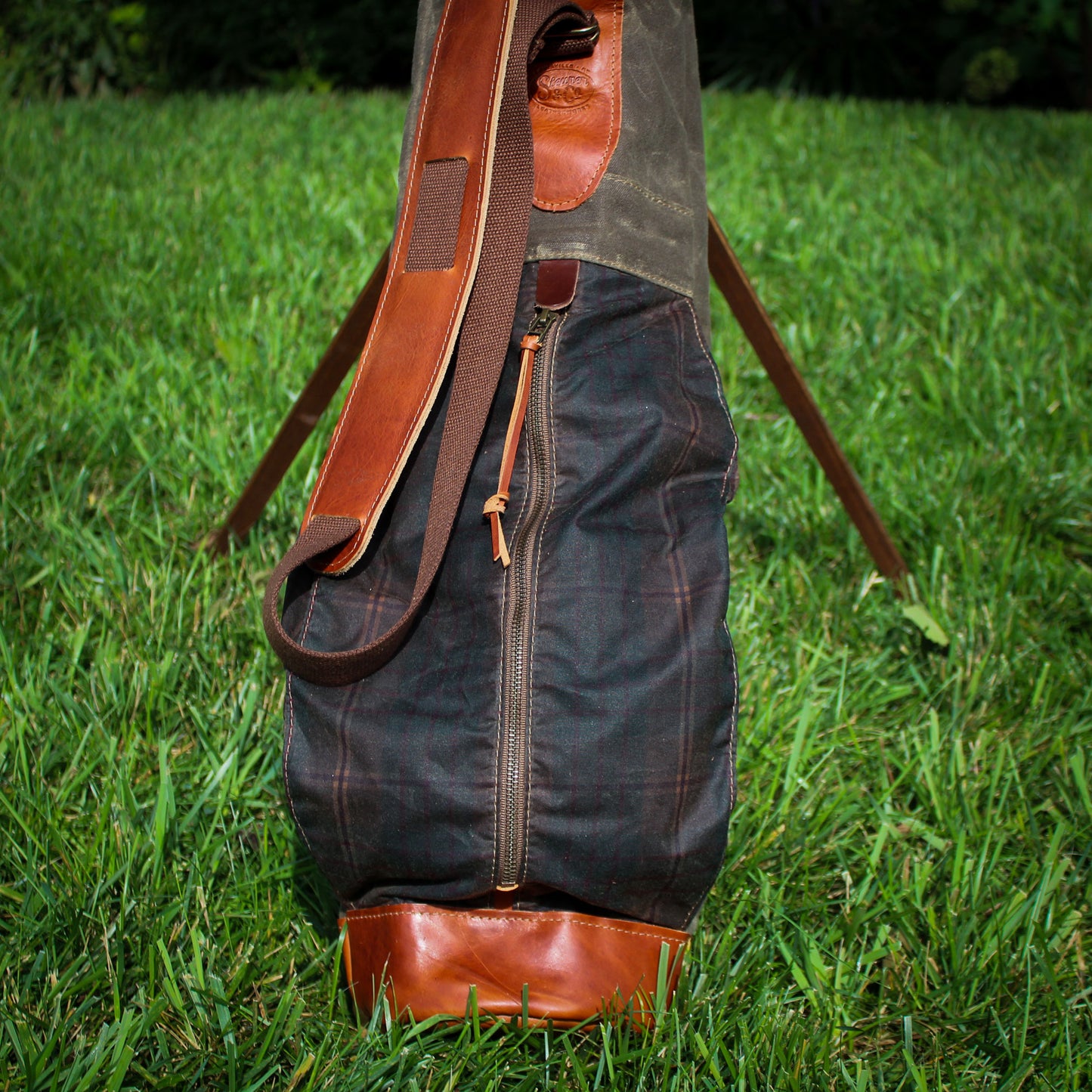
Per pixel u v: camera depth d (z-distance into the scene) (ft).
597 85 4.74
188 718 5.90
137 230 11.82
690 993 4.53
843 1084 4.26
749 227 12.23
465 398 4.30
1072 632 7.02
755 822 5.41
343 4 26.00
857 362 9.86
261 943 4.72
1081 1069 4.23
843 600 7.09
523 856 4.04
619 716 4.02
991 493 8.05
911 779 5.86
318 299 10.42
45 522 7.11
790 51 25.95
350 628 4.29
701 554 4.31
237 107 19.15
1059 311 10.39
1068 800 5.60
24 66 24.71
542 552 4.15
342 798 4.11
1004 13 24.13
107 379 8.93
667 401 4.43
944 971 4.79
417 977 4.13
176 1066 4.12
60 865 4.96
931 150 15.84
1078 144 15.93
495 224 4.46
